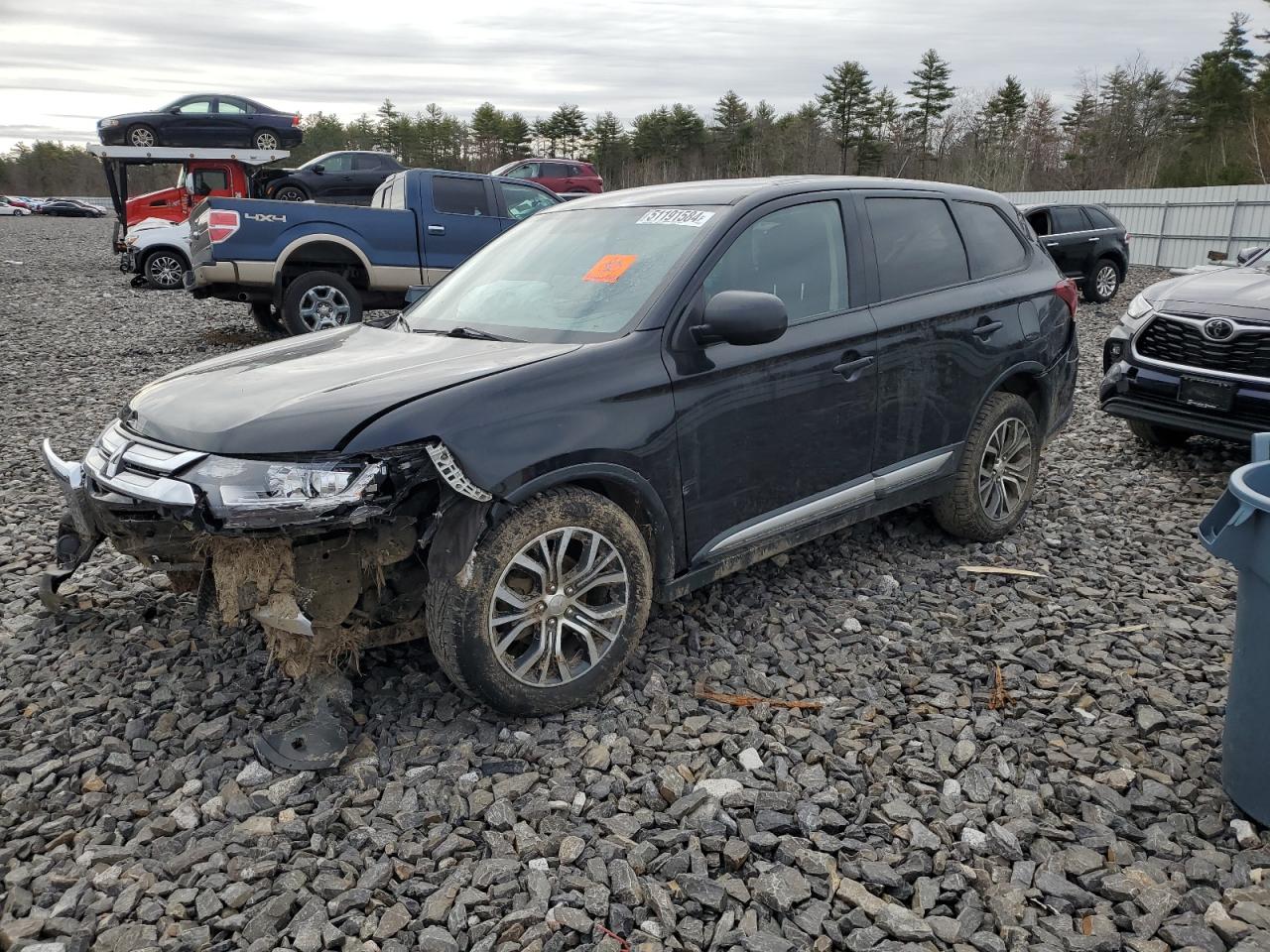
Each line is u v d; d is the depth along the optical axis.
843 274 4.13
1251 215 23.27
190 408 3.17
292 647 3.03
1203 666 3.65
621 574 3.34
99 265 23.64
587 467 3.19
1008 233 5.09
